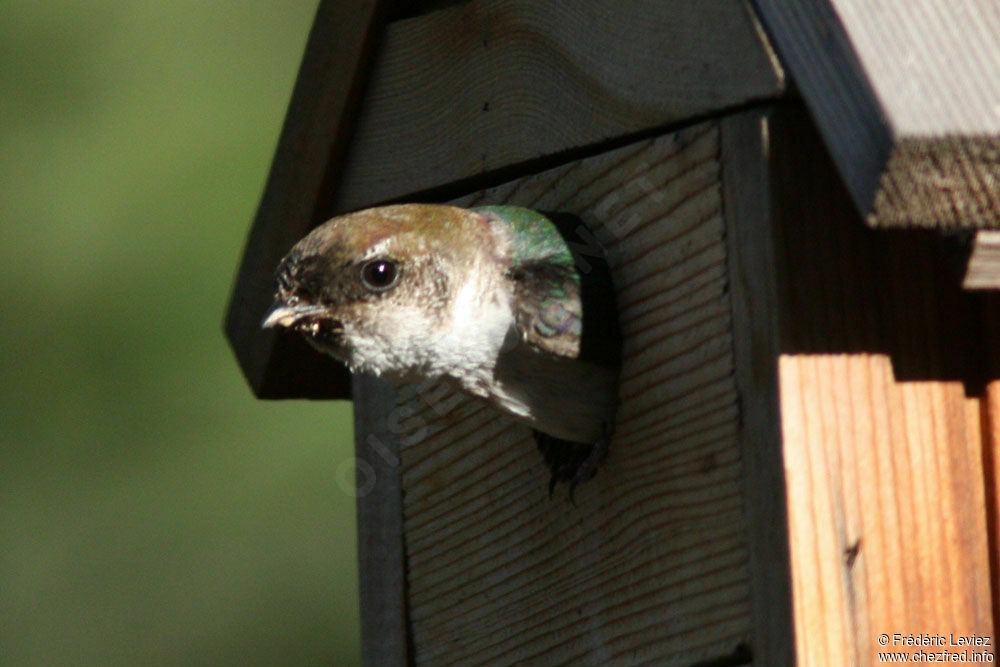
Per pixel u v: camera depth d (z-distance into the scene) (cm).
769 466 448
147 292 1148
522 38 567
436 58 612
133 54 1211
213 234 1148
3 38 1214
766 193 450
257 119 1177
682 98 482
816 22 419
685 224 486
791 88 441
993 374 459
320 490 1123
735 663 471
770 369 448
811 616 438
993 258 416
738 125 461
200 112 1180
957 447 456
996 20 411
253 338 685
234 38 1207
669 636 499
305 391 705
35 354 1152
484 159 583
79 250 1162
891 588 445
